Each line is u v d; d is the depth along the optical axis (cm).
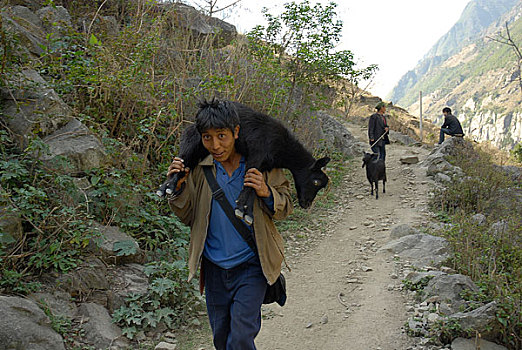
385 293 505
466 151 1216
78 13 816
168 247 535
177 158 257
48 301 375
